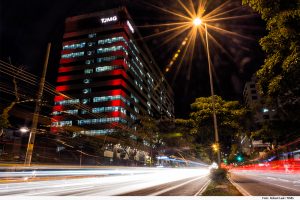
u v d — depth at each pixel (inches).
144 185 679.7
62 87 4062.5
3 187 583.5
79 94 3941.9
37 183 687.1
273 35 234.2
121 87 3782.0
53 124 2842.0
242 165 4200.3
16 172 756.6
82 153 2007.9
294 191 479.5
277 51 241.1
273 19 226.5
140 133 2405.3
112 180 904.3
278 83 246.5
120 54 3961.6
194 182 770.8
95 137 2512.3
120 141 2541.8
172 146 2148.1
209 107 848.9
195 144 935.0
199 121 841.5
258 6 236.5
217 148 644.7
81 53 4210.1
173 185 666.2
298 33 212.2
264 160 3014.3
